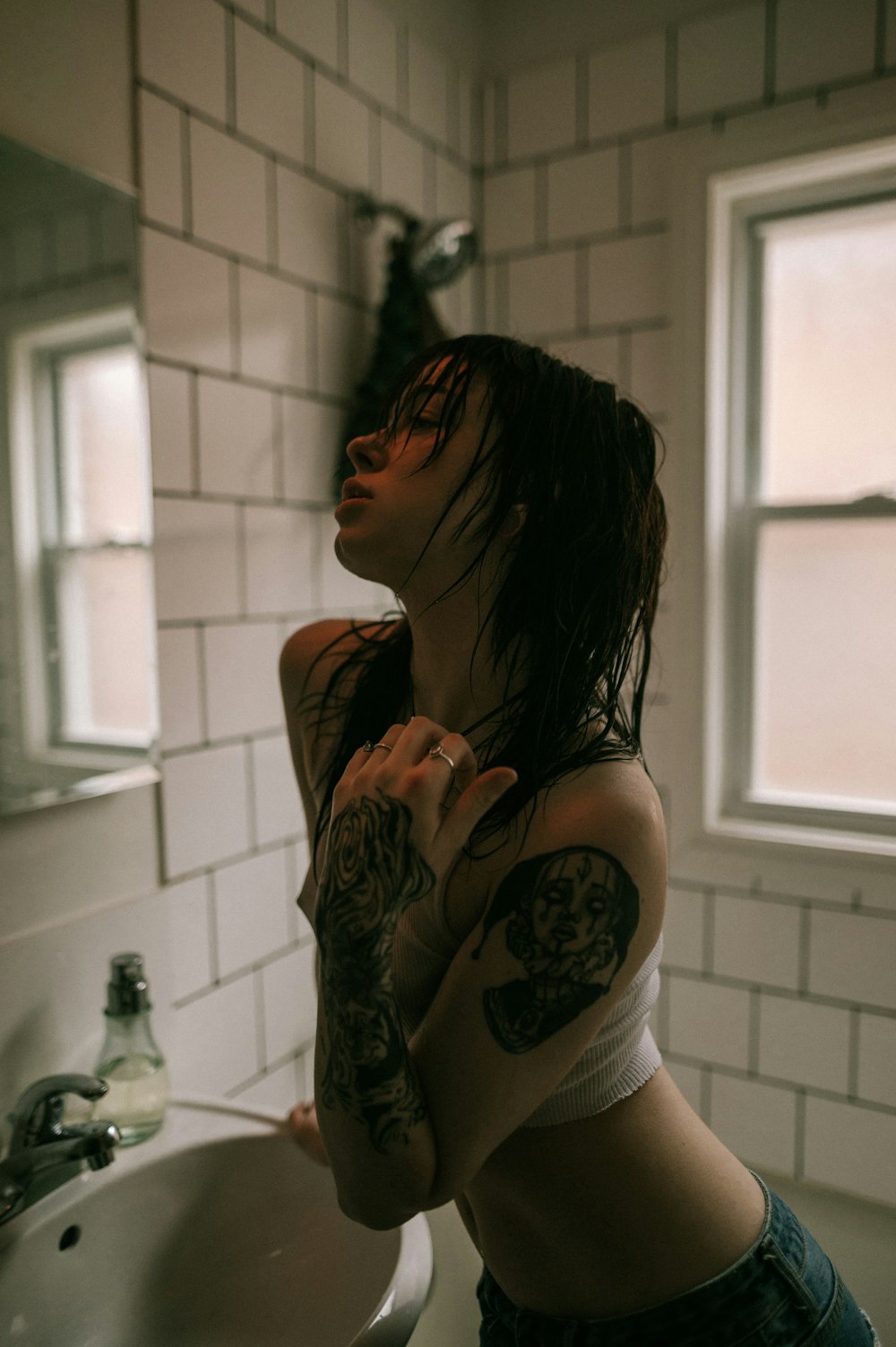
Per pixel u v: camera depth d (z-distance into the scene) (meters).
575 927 0.48
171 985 1.14
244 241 1.22
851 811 1.59
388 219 1.49
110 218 1.01
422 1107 0.49
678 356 1.56
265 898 1.31
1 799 0.92
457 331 1.69
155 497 1.11
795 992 1.55
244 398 1.24
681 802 1.63
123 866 1.08
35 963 0.96
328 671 0.76
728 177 1.50
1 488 0.91
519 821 0.54
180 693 1.16
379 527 0.56
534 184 1.68
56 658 0.97
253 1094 1.31
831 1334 0.60
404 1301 0.72
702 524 1.58
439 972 0.58
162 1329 0.86
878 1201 1.51
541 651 0.58
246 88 1.21
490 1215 0.61
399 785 0.48
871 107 1.38
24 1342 0.76
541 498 0.56
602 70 1.59
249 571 1.26
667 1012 1.66
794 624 1.64
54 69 0.96
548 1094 0.51
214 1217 0.91
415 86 1.55
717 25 1.49
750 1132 1.61
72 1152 0.77
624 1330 0.57
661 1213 0.57
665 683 1.63
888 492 1.54
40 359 0.94
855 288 1.55
